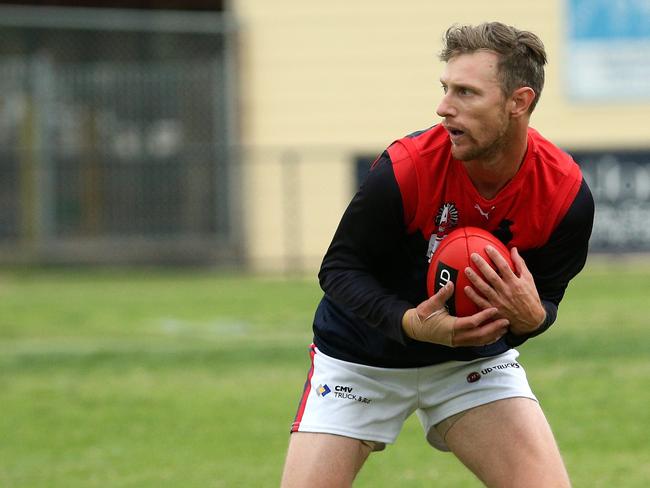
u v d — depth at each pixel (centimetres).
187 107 5903
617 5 6094
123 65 5931
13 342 3938
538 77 1336
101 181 5853
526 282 1345
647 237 5847
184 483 2253
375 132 6200
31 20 6197
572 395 2972
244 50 6181
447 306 1372
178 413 2884
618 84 6125
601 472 2280
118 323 4312
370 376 1463
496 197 1388
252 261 5919
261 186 5988
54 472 2350
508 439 1438
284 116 6188
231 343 3850
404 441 2581
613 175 5862
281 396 3062
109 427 2747
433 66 6178
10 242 5816
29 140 5841
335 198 6122
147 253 5878
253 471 2334
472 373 1472
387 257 1442
